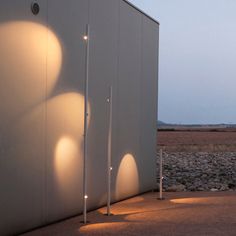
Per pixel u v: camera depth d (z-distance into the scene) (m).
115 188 10.71
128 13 11.32
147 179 12.68
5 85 7.10
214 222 8.01
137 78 11.92
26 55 7.55
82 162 9.20
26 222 7.56
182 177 18.06
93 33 9.63
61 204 8.49
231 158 28.31
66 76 8.64
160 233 7.24
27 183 7.58
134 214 8.95
